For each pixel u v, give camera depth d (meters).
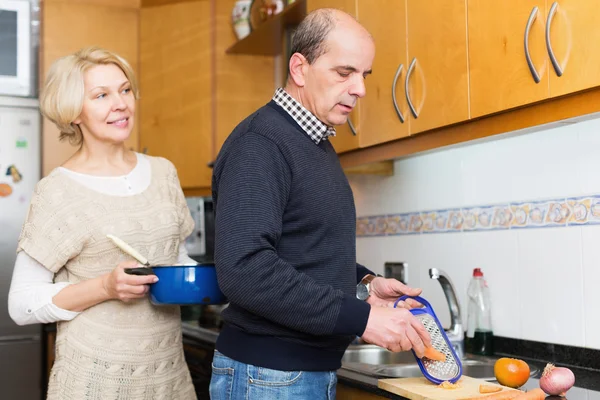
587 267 1.87
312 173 1.45
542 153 2.02
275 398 1.44
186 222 1.92
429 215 2.52
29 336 3.48
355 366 1.95
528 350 2.05
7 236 3.51
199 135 3.68
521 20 1.60
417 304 1.71
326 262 1.47
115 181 1.78
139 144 3.79
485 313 2.19
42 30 3.65
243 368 1.47
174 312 1.82
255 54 3.70
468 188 2.32
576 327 1.90
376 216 2.86
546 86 1.53
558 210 1.96
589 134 1.86
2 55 3.57
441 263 2.45
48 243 1.68
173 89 3.73
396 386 1.57
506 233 2.15
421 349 1.45
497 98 1.68
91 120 1.72
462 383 1.59
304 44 1.48
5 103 3.54
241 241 1.33
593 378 1.72
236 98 3.67
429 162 2.52
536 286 2.04
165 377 1.77
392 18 2.12
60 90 1.69
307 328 1.36
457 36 1.83
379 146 2.27
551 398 1.48
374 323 1.37
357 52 1.44
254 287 1.32
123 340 1.71
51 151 3.62
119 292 1.60
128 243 1.73
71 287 1.66
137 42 3.80
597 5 1.39
